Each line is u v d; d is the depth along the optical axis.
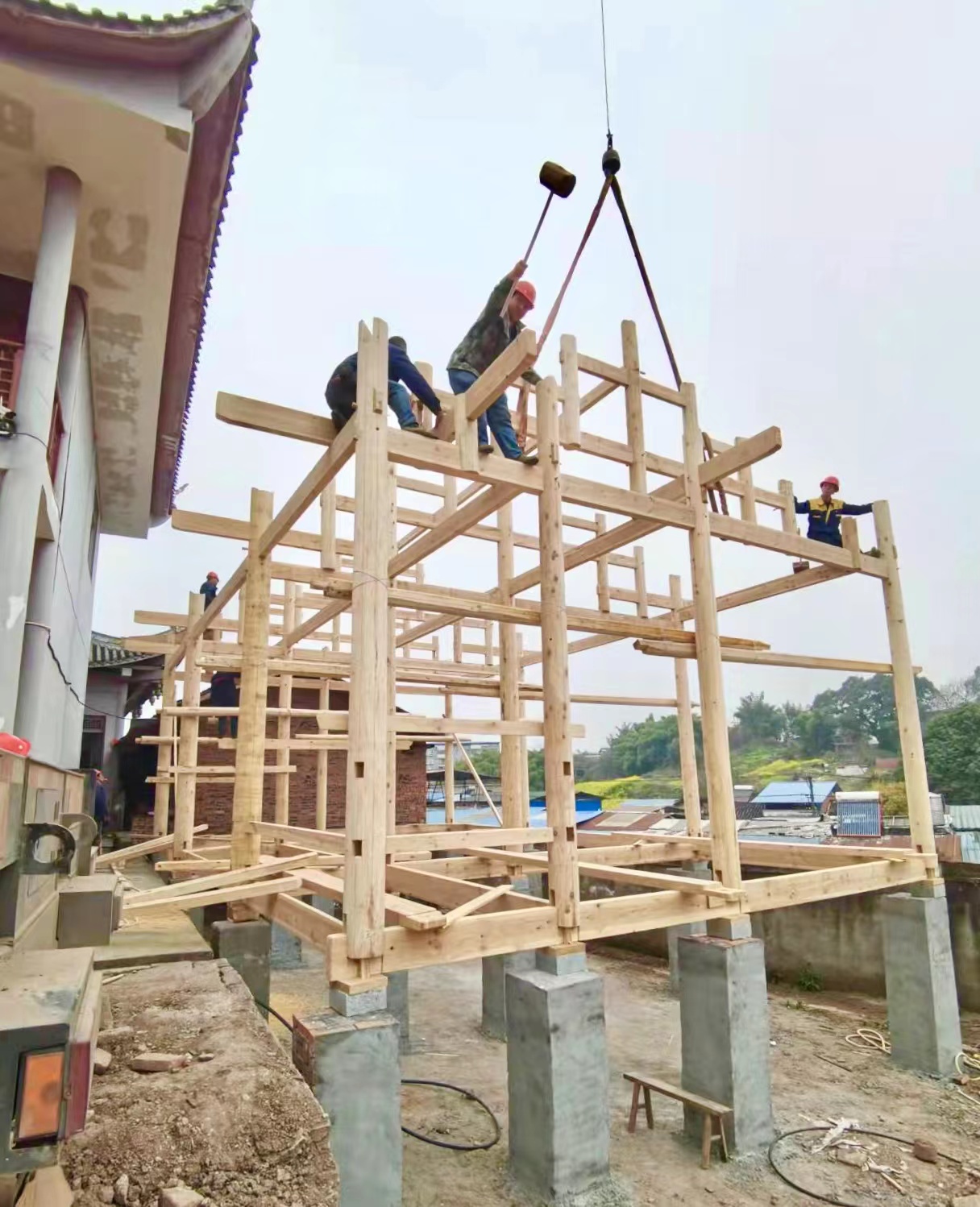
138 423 10.30
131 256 7.54
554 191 4.75
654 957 10.44
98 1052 2.65
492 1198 4.43
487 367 5.11
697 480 6.00
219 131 6.60
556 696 4.76
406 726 5.05
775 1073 6.40
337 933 4.20
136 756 16.80
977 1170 4.86
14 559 5.64
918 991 6.46
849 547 7.23
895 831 19.14
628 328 5.82
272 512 6.48
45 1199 1.77
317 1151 2.16
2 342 6.45
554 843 4.66
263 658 6.24
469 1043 7.26
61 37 5.73
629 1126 5.44
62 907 4.47
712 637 5.84
